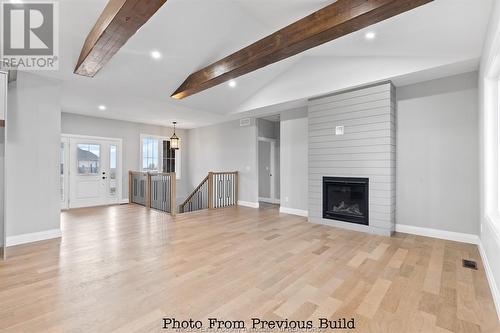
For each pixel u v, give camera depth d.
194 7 3.19
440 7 2.42
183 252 3.21
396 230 4.22
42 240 3.68
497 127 2.76
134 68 4.05
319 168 4.80
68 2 2.72
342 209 4.61
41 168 3.71
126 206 6.76
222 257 3.05
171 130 8.52
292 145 5.77
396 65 3.70
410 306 2.02
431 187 3.88
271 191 7.77
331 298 2.14
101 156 6.95
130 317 1.86
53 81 3.86
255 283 2.40
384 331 1.72
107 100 5.22
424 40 3.09
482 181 3.02
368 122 4.15
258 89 5.61
